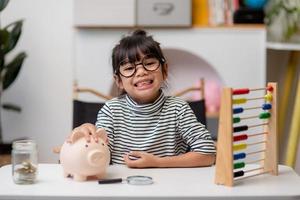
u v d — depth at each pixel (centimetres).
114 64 144
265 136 123
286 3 237
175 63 266
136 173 121
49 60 270
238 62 250
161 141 145
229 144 108
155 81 140
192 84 267
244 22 248
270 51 269
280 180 115
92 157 110
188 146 148
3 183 110
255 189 105
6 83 240
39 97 273
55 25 269
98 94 209
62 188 105
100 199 99
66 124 274
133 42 140
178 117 146
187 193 101
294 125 225
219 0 249
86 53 249
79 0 242
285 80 250
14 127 274
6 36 230
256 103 243
